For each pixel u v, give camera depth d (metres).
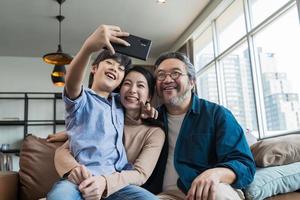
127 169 1.30
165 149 1.46
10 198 1.45
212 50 4.80
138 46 1.17
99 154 1.24
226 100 4.50
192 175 1.33
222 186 1.14
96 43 1.09
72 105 1.20
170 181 1.40
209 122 1.42
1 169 3.12
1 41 5.18
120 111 1.45
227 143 1.32
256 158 1.74
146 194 1.18
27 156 1.59
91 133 1.25
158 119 1.54
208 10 4.36
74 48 5.52
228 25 4.39
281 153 1.71
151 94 1.55
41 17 4.41
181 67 1.51
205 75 5.07
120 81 1.45
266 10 3.64
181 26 4.95
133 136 1.45
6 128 5.73
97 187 1.07
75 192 1.06
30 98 5.87
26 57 6.00
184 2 4.23
